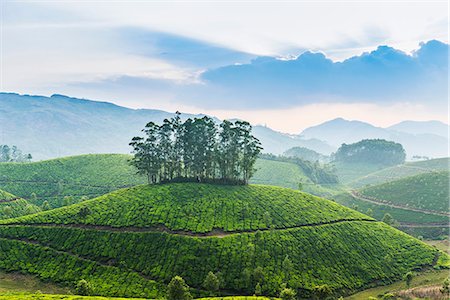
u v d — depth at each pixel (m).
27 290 99.56
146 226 122.56
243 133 167.75
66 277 104.75
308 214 139.12
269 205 141.00
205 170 170.88
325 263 113.44
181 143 166.88
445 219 193.12
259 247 114.38
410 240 137.62
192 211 130.12
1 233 121.00
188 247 111.94
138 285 100.56
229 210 133.12
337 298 100.88
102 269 107.12
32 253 113.81
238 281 102.19
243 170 170.12
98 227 123.25
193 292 98.44
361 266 116.12
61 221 127.06
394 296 99.12
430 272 119.06
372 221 148.62
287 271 106.56
